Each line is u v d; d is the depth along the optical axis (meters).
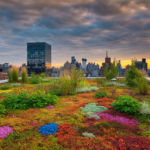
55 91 8.07
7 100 5.39
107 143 2.84
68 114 4.55
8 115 4.46
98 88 9.96
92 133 3.28
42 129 3.37
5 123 3.71
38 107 5.41
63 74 9.64
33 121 3.95
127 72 12.14
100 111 5.05
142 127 3.68
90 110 5.12
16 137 3.04
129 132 3.40
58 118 4.19
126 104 4.72
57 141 2.87
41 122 3.88
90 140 2.93
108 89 9.88
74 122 3.89
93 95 7.84
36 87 10.65
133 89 9.79
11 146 2.69
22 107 5.20
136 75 11.21
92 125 3.72
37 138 3.00
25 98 5.57
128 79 11.41
